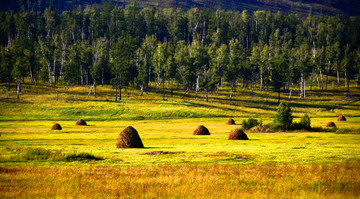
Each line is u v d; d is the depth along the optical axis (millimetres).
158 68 112500
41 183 12211
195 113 81562
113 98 101125
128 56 119875
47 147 26266
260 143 29734
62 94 100938
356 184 12391
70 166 16406
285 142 30688
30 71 120250
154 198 10477
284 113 48250
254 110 93125
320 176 13781
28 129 48250
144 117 75688
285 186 12273
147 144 29734
